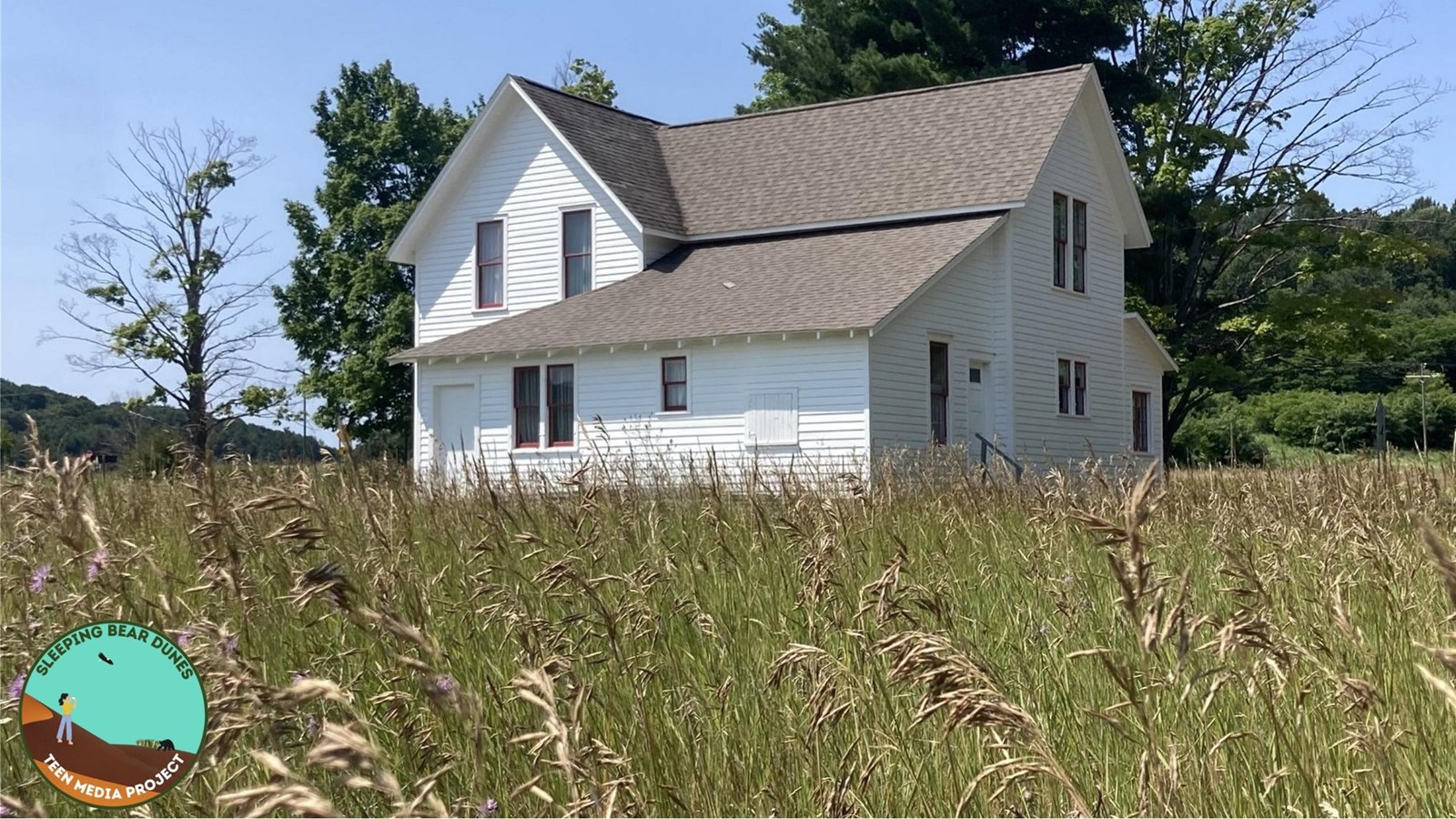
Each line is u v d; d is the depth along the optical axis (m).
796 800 4.18
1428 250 38.84
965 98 31.56
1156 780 3.53
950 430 26.27
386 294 43.50
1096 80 30.98
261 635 4.93
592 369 26.88
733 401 25.08
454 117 47.75
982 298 27.67
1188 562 6.86
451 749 4.19
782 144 32.78
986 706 3.15
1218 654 3.95
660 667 4.93
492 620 5.05
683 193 32.28
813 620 5.03
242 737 4.04
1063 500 8.39
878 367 24.05
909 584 4.74
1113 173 32.78
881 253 27.08
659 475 11.11
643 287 28.86
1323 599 5.47
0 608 5.29
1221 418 52.44
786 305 25.28
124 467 11.00
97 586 5.13
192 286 44.00
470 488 8.91
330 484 7.95
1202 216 39.97
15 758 4.44
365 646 4.96
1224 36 40.78
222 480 7.86
